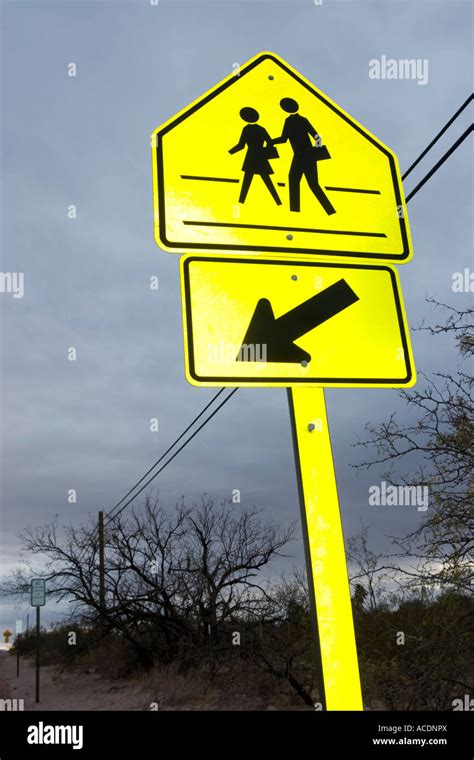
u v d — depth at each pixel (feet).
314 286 9.77
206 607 60.49
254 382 9.16
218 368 9.13
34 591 67.15
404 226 10.46
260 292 9.57
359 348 9.61
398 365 9.70
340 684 7.98
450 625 22.58
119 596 68.03
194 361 9.09
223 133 10.19
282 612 51.37
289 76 10.78
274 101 10.58
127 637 67.67
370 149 10.70
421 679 23.16
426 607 25.23
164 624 65.72
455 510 22.30
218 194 9.92
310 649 47.78
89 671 78.38
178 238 9.62
